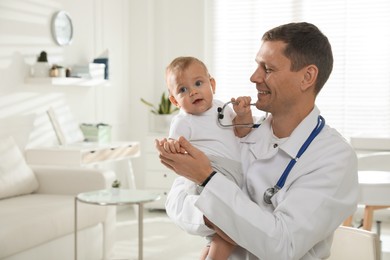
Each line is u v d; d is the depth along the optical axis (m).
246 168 1.56
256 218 1.30
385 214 5.33
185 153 1.39
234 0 6.05
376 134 5.69
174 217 1.52
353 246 1.76
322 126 1.44
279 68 1.38
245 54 6.06
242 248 1.48
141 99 6.05
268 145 1.50
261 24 5.99
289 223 1.30
